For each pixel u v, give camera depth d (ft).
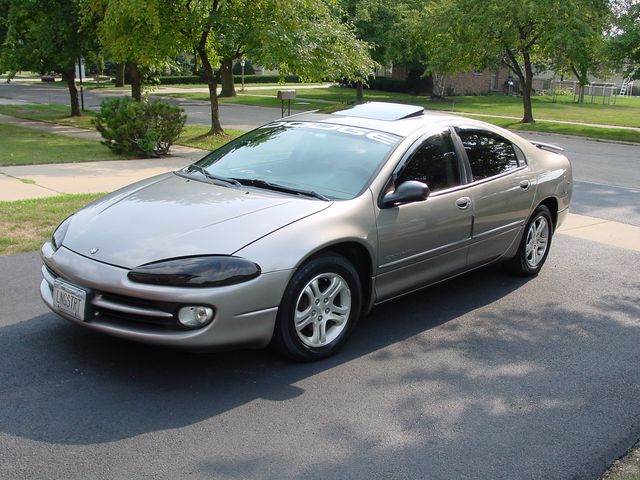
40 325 15.31
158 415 11.69
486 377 13.96
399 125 17.07
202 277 12.07
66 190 31.37
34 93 131.75
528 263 20.86
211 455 10.57
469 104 127.95
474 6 82.53
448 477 10.34
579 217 30.71
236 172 16.35
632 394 13.47
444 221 16.44
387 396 12.88
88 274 12.46
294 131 17.47
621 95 196.95
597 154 59.26
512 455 11.02
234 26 52.90
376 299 15.43
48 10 64.08
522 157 19.97
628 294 19.94
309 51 53.42
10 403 11.84
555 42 77.82
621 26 74.38
